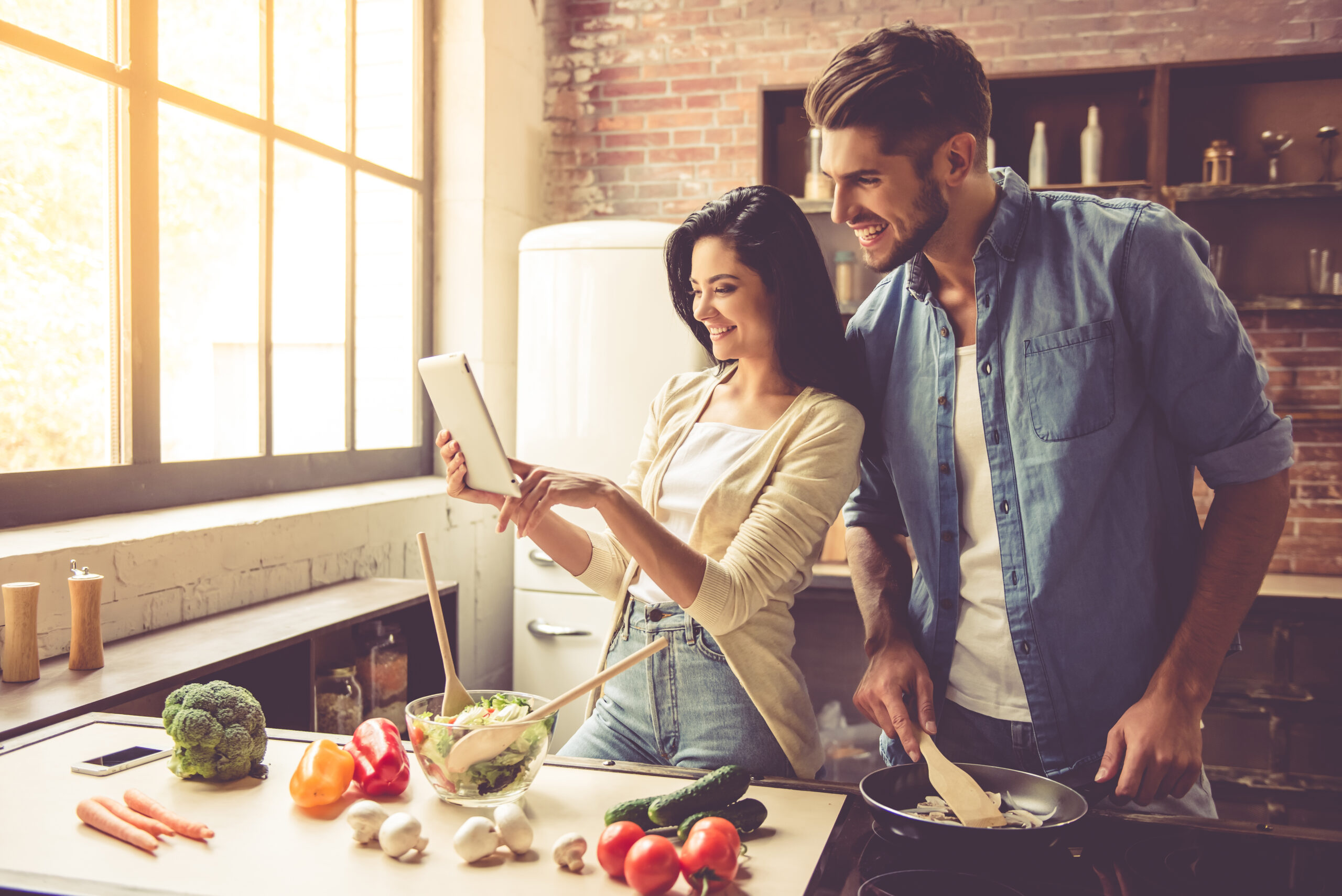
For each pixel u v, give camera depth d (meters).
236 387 2.46
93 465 2.04
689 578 1.18
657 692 1.31
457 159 3.33
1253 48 3.12
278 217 2.59
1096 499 1.21
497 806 1.01
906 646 1.32
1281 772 2.66
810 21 3.50
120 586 1.82
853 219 1.17
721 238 1.33
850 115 1.12
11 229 1.83
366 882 0.83
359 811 0.91
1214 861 0.88
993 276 1.25
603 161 3.70
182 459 2.29
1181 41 3.17
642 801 0.94
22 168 1.85
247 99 2.48
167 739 1.21
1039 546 1.22
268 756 1.16
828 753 2.94
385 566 2.69
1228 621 1.13
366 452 3.00
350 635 2.52
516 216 3.56
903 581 1.44
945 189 1.16
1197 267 1.15
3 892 0.81
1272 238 3.07
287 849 0.90
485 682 3.29
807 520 1.25
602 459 3.05
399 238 3.18
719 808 0.93
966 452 1.30
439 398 1.17
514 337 3.57
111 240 2.06
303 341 2.71
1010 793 1.02
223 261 2.39
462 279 3.35
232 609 2.11
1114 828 0.95
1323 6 3.06
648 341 3.02
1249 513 1.14
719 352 1.39
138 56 2.09
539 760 1.02
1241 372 1.13
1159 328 1.16
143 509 2.15
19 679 1.53
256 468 2.51
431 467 3.37
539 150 3.73
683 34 3.62
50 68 1.90
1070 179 3.21
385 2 3.09
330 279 2.83
